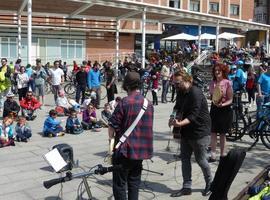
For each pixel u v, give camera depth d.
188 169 4.77
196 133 4.57
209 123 4.64
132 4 16.61
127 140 3.68
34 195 4.83
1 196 4.79
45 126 8.08
